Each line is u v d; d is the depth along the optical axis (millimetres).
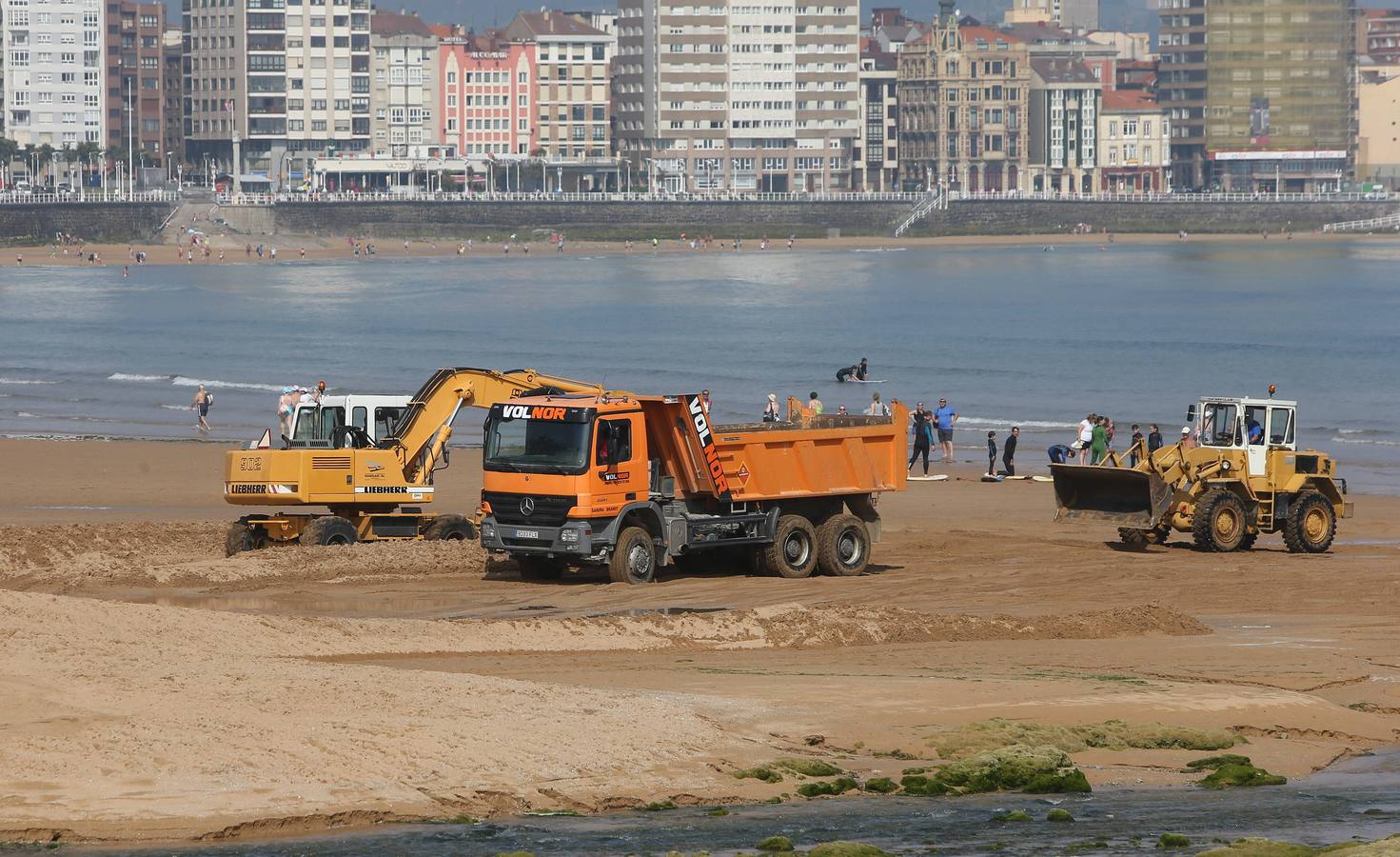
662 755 46438
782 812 42750
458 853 38406
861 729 50156
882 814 42719
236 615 61531
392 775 43406
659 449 80438
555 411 77562
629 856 38406
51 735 44750
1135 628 69250
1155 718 52344
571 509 76562
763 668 59500
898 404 86688
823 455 83812
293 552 82812
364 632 62125
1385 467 153875
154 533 94562
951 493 129875
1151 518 93688
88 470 139375
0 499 120500
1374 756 50031
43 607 57781
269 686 50469
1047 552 94625
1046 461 157000
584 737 47188
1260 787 46125
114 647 54094
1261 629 70500
